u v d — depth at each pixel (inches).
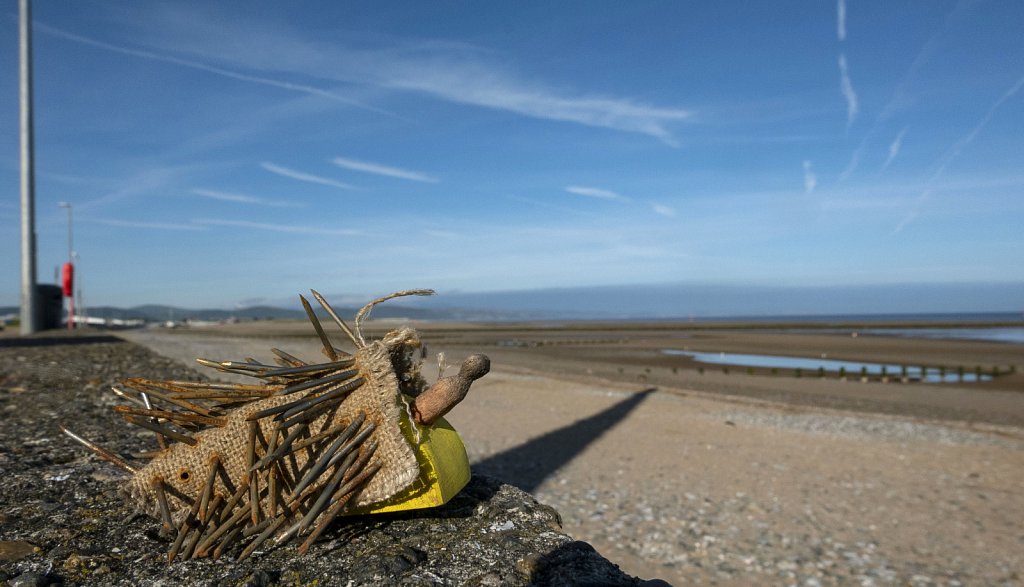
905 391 837.8
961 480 367.9
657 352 1600.6
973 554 260.5
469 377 106.3
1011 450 443.5
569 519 293.4
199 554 95.7
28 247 1043.9
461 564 94.0
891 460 412.2
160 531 103.9
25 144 1030.4
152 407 113.0
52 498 123.5
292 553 97.4
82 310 2174.0
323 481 98.4
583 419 535.2
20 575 90.3
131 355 573.9
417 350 110.0
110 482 134.3
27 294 1050.1
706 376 1007.6
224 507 99.5
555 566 93.4
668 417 550.6
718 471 378.3
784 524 291.3
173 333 2121.1
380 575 89.6
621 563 247.3
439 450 105.9
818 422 539.5
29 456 157.6
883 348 1752.0
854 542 271.4
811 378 997.2
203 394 104.3
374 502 97.3
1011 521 299.1
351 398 101.6
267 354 798.5
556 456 406.3
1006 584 233.9
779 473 376.5
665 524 288.7
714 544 267.3
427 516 112.3
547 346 1825.8
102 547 100.3
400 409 99.9
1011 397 784.9
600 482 351.6
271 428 100.0
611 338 2372.0
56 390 305.1
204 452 99.6
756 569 244.2
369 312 107.8
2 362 465.4
